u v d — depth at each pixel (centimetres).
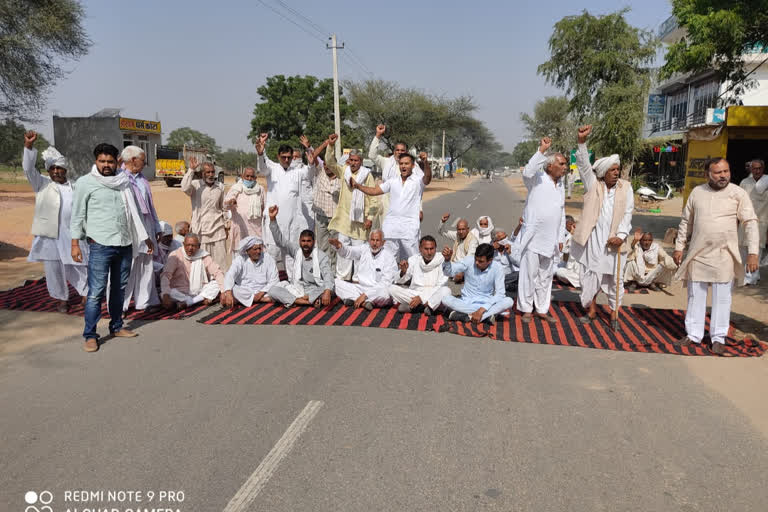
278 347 562
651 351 564
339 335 604
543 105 4253
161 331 619
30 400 436
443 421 402
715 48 1217
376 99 4338
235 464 344
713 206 554
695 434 388
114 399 437
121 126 3822
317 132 4484
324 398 439
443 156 7231
